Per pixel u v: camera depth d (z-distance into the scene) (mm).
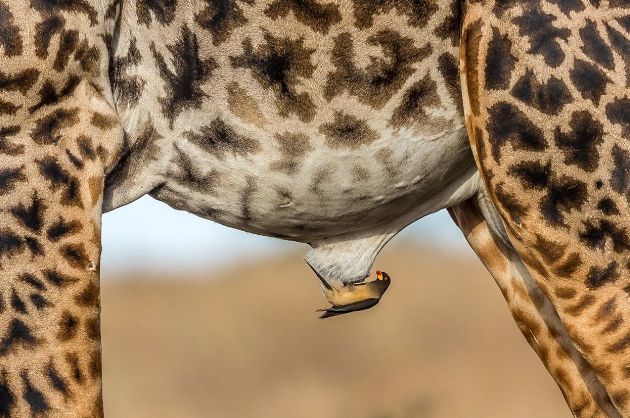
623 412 13258
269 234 14156
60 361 12312
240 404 30234
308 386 31219
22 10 12227
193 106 13133
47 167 12375
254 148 13234
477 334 34531
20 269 12242
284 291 39125
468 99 12945
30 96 12328
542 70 12633
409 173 13562
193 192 13523
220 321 36781
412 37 12945
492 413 27906
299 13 12805
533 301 15320
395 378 31031
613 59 12656
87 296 12422
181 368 33125
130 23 12953
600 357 13172
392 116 13188
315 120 13125
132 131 13055
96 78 12633
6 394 12180
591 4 12703
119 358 33844
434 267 40031
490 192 13109
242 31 12891
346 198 13617
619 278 12984
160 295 38875
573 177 12797
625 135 12680
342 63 12961
